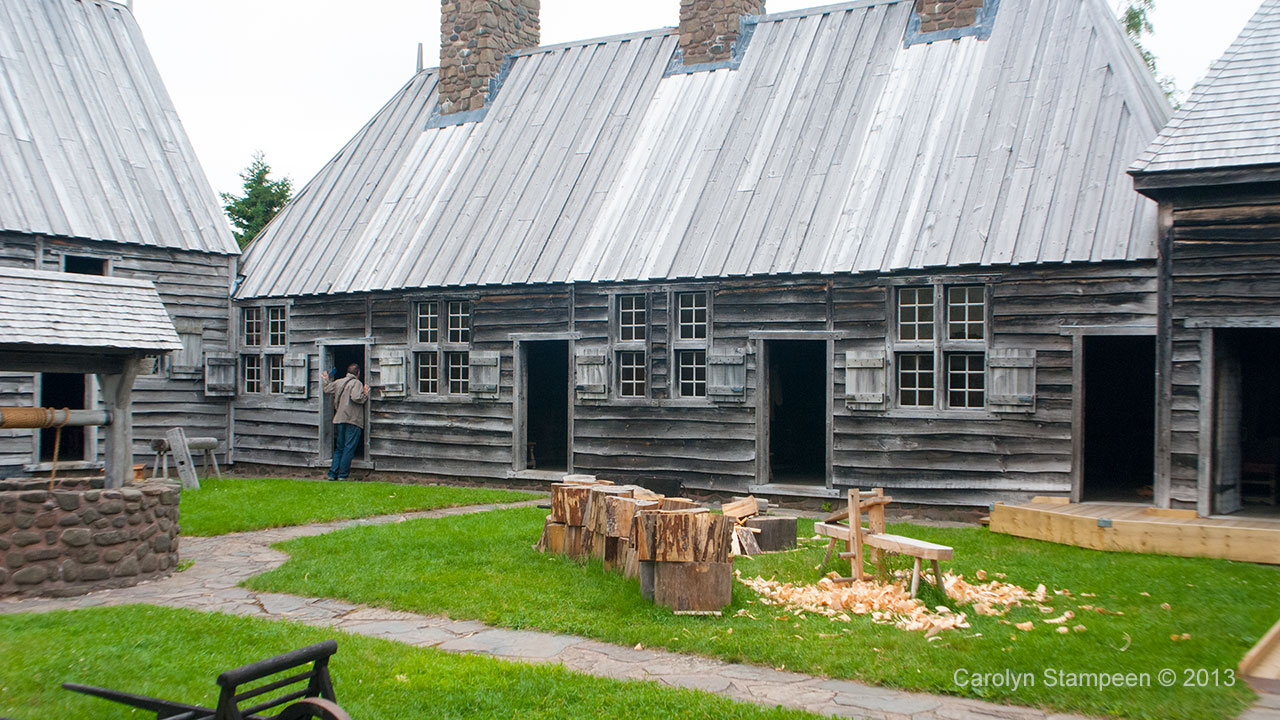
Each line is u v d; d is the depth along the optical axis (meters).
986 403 12.49
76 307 9.41
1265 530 9.58
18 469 15.29
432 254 17.14
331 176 20.22
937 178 13.73
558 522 9.97
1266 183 10.30
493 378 16.23
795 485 13.91
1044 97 13.96
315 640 6.89
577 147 17.48
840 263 13.30
